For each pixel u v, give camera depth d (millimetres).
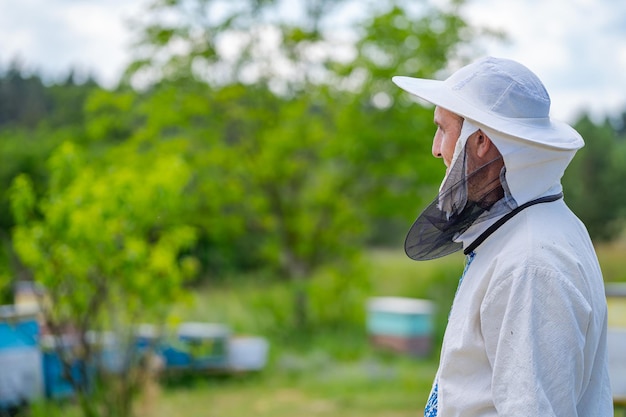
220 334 8312
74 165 5660
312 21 11125
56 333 5492
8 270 8148
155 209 5668
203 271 14891
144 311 5898
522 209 1660
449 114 1751
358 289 11492
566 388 1489
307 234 11930
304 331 10914
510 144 1633
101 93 10930
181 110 10906
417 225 1775
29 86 29172
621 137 23922
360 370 8594
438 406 1700
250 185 11641
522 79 1699
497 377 1541
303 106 11109
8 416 6375
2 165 16391
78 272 5395
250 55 11289
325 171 11797
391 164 10898
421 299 12797
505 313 1548
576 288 1543
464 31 10430
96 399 5762
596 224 17625
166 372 8086
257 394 7738
